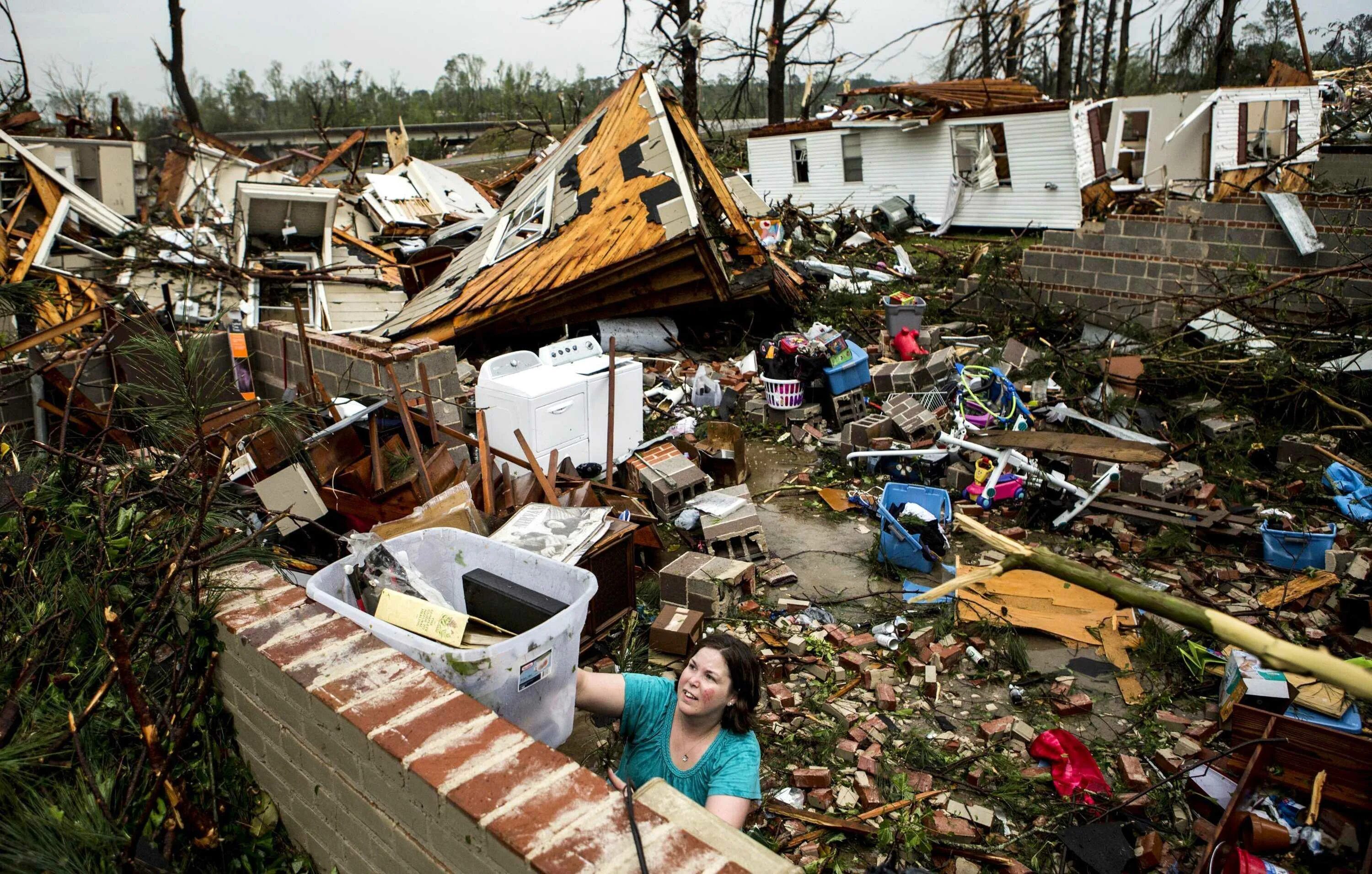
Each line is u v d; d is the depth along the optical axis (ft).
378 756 6.88
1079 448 22.90
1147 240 33.78
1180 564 19.11
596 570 15.06
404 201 70.23
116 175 59.67
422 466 16.03
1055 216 61.16
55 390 18.62
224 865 8.33
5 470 12.66
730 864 5.59
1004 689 15.03
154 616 9.61
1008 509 21.97
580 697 9.59
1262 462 24.31
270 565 10.75
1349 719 13.34
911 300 34.09
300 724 7.84
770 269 36.70
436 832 6.51
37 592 10.06
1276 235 31.04
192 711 8.55
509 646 8.14
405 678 7.61
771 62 82.02
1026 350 31.24
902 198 68.64
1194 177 61.72
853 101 78.38
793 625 16.89
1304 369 25.99
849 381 27.61
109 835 7.37
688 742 9.50
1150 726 13.89
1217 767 12.65
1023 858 11.33
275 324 23.75
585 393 21.75
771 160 77.82
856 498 22.50
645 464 21.97
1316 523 20.92
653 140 34.40
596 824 5.95
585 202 36.47
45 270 37.04
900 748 13.44
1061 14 86.89
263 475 16.10
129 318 17.62
